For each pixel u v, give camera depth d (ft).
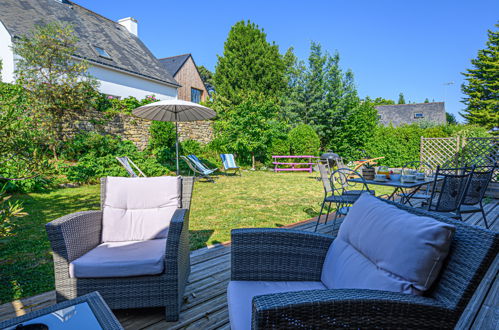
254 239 4.97
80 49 33.24
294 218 13.98
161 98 43.73
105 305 3.79
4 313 5.95
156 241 7.02
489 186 19.62
